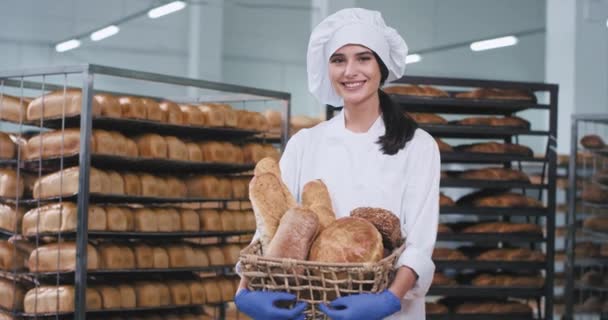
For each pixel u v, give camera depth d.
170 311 5.14
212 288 5.14
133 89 8.66
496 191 5.84
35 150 4.67
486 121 5.64
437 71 9.29
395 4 9.20
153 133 4.93
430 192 1.93
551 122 5.59
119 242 4.86
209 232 5.18
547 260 5.56
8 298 4.65
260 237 1.74
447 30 9.32
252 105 9.08
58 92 4.58
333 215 1.81
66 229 4.47
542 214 5.61
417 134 1.97
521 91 5.68
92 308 4.61
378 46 1.86
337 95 2.14
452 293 5.50
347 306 1.53
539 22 9.19
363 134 1.98
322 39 1.93
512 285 5.62
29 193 4.77
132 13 8.67
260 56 9.12
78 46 8.49
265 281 1.63
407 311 1.90
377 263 1.56
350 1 9.11
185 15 8.86
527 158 5.62
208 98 5.73
